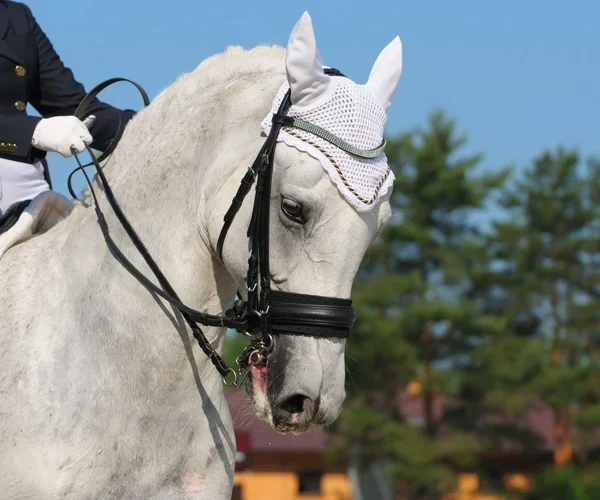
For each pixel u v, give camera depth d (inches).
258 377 180.4
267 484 1742.1
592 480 1662.2
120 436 186.1
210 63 209.5
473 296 1932.8
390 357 1676.9
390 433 1646.2
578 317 2102.6
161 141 199.3
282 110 183.8
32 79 231.5
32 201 212.5
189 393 192.9
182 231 193.5
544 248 2116.1
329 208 174.4
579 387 1766.7
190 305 193.2
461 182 1834.4
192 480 194.9
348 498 1758.1
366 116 181.0
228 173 188.2
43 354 188.2
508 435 1734.7
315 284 175.2
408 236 1793.8
